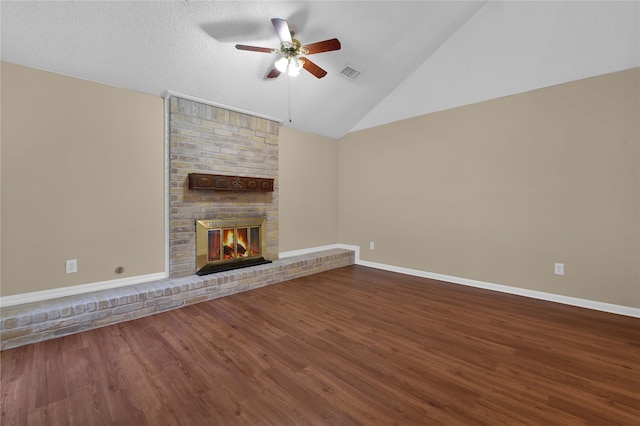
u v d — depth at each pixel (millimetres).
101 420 1477
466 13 3350
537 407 1563
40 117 2562
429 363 2000
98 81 2846
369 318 2764
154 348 2197
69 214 2719
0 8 2115
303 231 4809
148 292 2828
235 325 2607
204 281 3217
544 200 3221
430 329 2523
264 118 4105
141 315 2787
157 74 2977
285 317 2785
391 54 3637
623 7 2629
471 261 3785
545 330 2492
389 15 3098
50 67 2576
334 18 2951
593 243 2947
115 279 2980
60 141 2664
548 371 1896
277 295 3426
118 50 2641
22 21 2223
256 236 4047
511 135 3418
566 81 3049
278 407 1575
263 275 3764
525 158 3332
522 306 3053
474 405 1583
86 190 2809
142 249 3154
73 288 2744
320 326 2590
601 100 2869
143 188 3156
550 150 3170
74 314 2441
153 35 2617
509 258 3477
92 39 2488
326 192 5176
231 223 3727
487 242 3645
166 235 3295
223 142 3676
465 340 2324
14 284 2471
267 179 4035
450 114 3916
